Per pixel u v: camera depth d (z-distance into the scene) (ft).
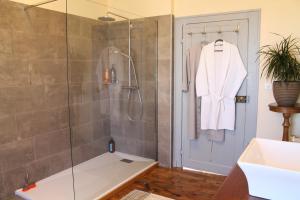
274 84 8.13
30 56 8.61
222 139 9.99
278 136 9.04
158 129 11.15
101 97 11.25
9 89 8.08
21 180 8.65
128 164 10.97
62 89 9.77
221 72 9.63
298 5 8.27
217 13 9.60
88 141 10.83
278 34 8.65
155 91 10.98
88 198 8.25
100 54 11.00
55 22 9.34
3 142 8.05
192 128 10.33
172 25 10.40
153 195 8.78
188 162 10.97
